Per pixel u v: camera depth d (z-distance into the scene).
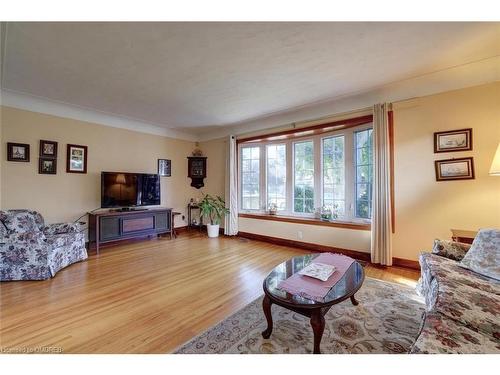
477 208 2.56
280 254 3.67
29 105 3.38
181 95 3.25
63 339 1.61
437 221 2.79
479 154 2.54
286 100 3.45
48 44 2.06
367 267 3.06
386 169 3.05
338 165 3.84
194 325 1.79
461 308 1.25
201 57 2.28
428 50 2.19
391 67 2.50
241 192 5.13
